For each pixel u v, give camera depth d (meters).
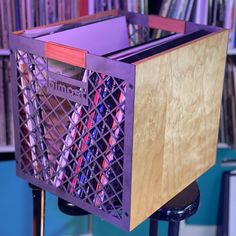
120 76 0.85
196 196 1.12
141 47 1.03
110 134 0.91
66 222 1.83
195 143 1.07
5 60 1.52
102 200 0.96
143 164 0.92
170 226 1.17
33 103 1.00
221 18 1.56
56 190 1.04
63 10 1.48
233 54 1.63
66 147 0.98
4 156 1.71
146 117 0.89
